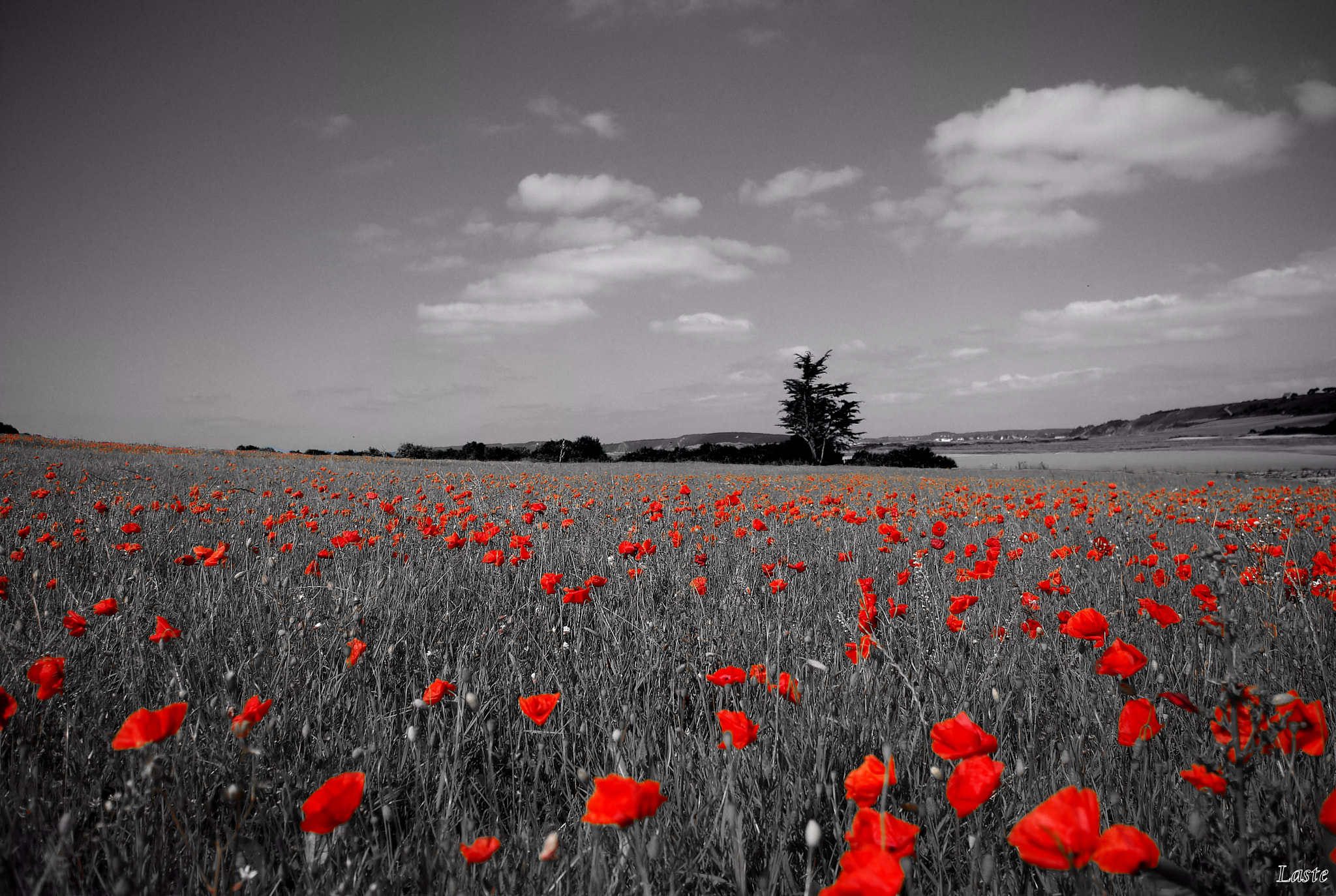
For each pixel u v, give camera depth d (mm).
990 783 1360
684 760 2330
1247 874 1449
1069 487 15664
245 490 10391
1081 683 2754
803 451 65062
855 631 3518
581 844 1845
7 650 2785
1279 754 1736
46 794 2059
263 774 2160
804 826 2053
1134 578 4711
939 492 14781
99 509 6168
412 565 5312
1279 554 4219
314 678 3064
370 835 1931
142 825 1836
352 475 16234
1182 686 2809
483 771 2564
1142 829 1946
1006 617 3959
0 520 6430
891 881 1100
